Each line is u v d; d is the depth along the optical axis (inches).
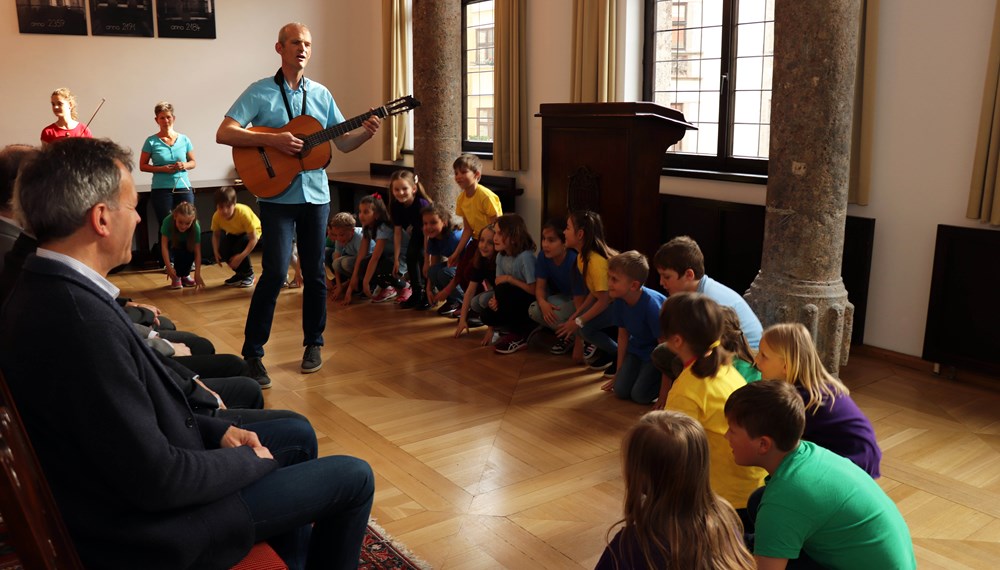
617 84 224.1
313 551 74.4
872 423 138.7
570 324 163.5
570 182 172.9
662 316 94.6
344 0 324.8
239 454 64.7
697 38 212.1
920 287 167.3
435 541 100.1
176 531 59.9
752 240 191.3
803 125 147.0
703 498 62.9
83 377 55.6
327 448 128.6
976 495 113.0
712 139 212.5
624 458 64.6
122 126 289.6
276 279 156.3
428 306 218.5
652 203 166.1
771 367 91.4
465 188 201.3
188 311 219.0
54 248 60.3
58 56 275.4
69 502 57.4
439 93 218.7
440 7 214.5
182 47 295.1
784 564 68.4
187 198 272.1
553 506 109.3
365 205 223.1
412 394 153.6
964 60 155.8
